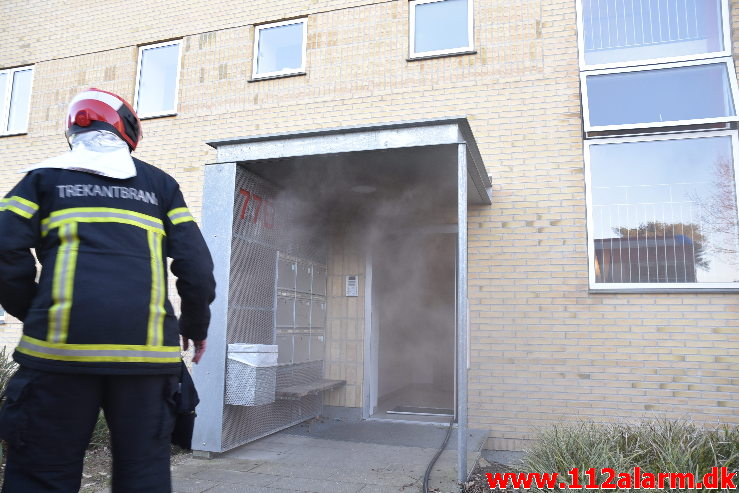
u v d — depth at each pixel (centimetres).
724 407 507
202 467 442
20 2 851
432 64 635
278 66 711
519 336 567
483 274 584
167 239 205
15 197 181
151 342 186
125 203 195
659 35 580
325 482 409
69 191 188
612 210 562
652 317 534
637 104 570
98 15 802
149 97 766
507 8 620
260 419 539
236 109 711
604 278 555
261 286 541
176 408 197
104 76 784
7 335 746
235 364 474
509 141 597
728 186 536
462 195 425
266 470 438
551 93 593
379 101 649
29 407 171
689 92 559
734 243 527
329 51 679
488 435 552
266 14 716
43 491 171
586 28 599
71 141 209
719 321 518
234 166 494
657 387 525
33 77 822
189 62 744
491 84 612
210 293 203
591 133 576
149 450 185
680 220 545
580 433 437
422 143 437
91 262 181
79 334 174
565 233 568
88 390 177
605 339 544
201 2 752
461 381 411
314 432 586
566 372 550
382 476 425
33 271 181
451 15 648
